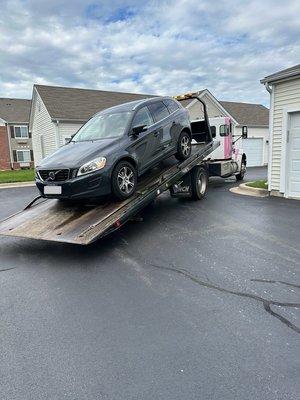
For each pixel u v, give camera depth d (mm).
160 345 2732
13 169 34375
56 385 2318
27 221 5695
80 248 5320
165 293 3666
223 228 6160
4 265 4715
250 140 26969
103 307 3395
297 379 2305
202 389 2236
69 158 5637
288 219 6703
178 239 5586
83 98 24531
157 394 2205
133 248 5223
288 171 9172
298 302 3385
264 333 2859
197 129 9758
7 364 2551
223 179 14766
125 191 5930
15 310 3389
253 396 2162
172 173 7195
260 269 4250
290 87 8797
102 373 2424
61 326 3062
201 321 3074
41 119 24484
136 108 6695
